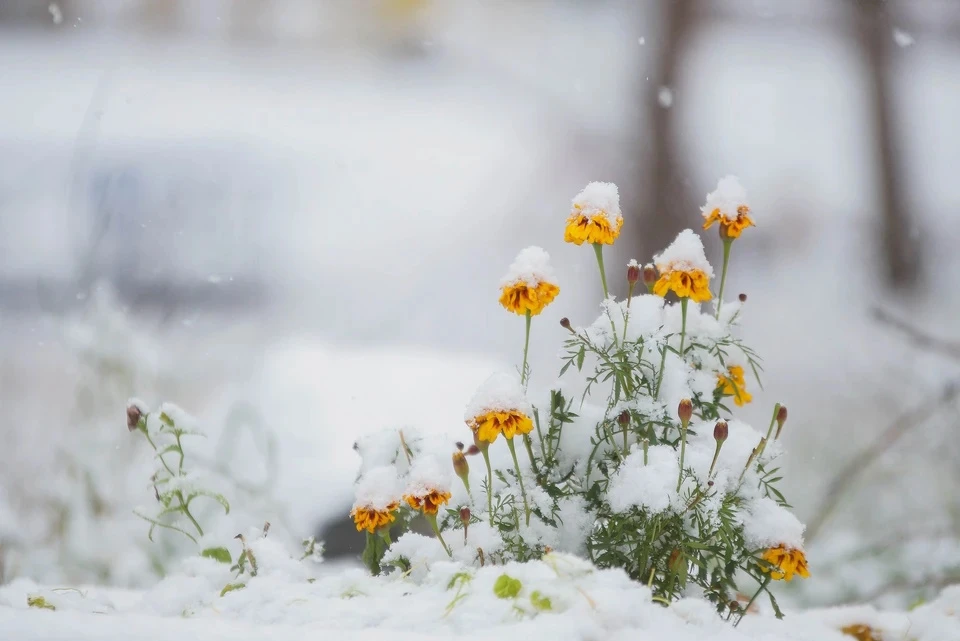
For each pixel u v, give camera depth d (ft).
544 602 10.26
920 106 51.06
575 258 38.52
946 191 48.29
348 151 44.19
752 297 37.47
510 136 48.49
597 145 46.65
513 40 52.70
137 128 36.63
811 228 44.98
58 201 35.47
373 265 38.50
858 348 26.89
